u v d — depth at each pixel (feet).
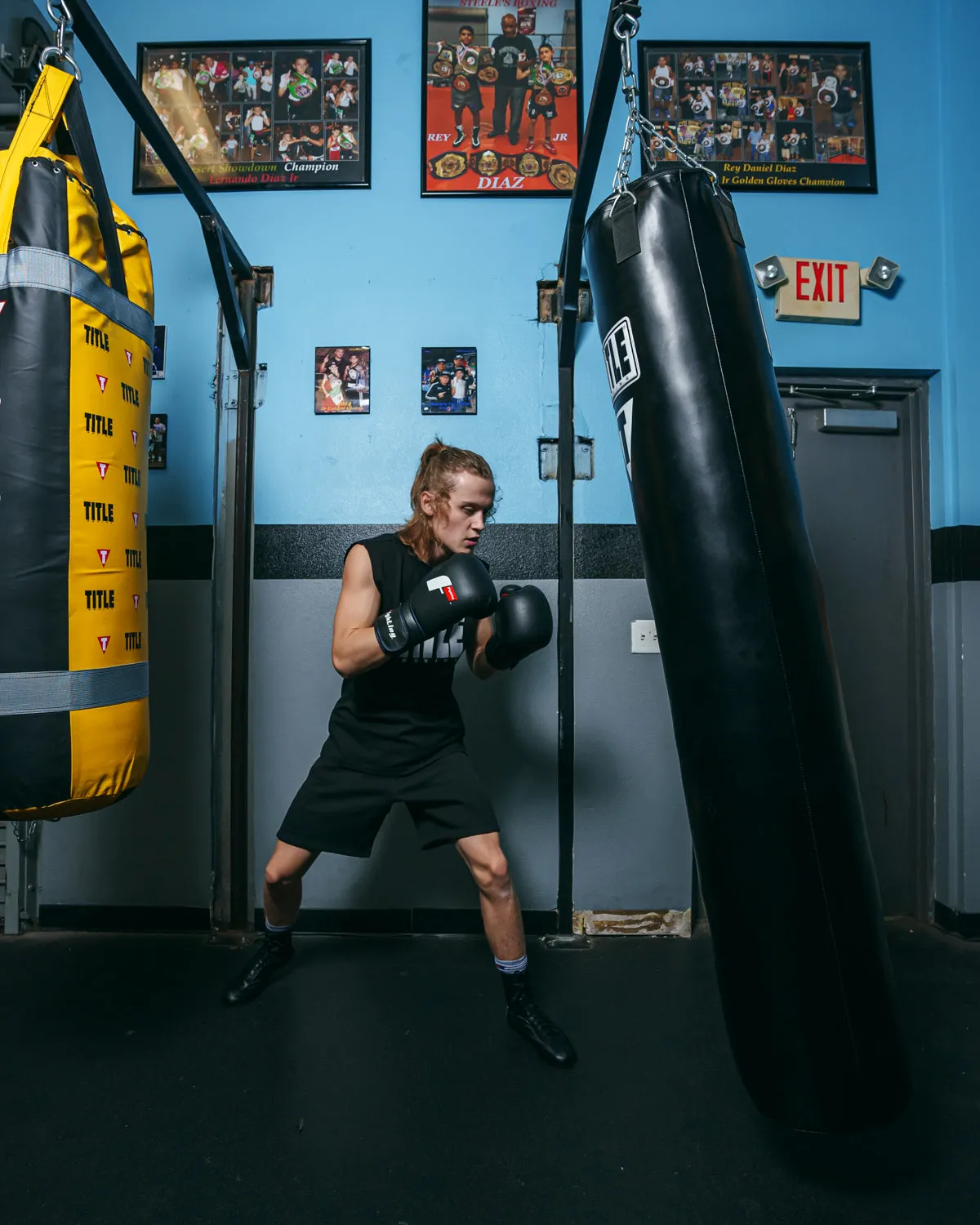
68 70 5.31
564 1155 4.59
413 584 5.71
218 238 6.69
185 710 7.83
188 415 7.95
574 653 7.82
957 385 8.00
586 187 6.10
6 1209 4.12
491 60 8.00
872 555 8.49
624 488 7.86
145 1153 4.56
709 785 3.83
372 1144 4.66
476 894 7.75
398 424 7.90
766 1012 3.66
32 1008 6.27
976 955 7.47
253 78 8.05
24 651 3.85
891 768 8.49
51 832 7.80
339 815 5.82
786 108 8.05
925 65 8.10
